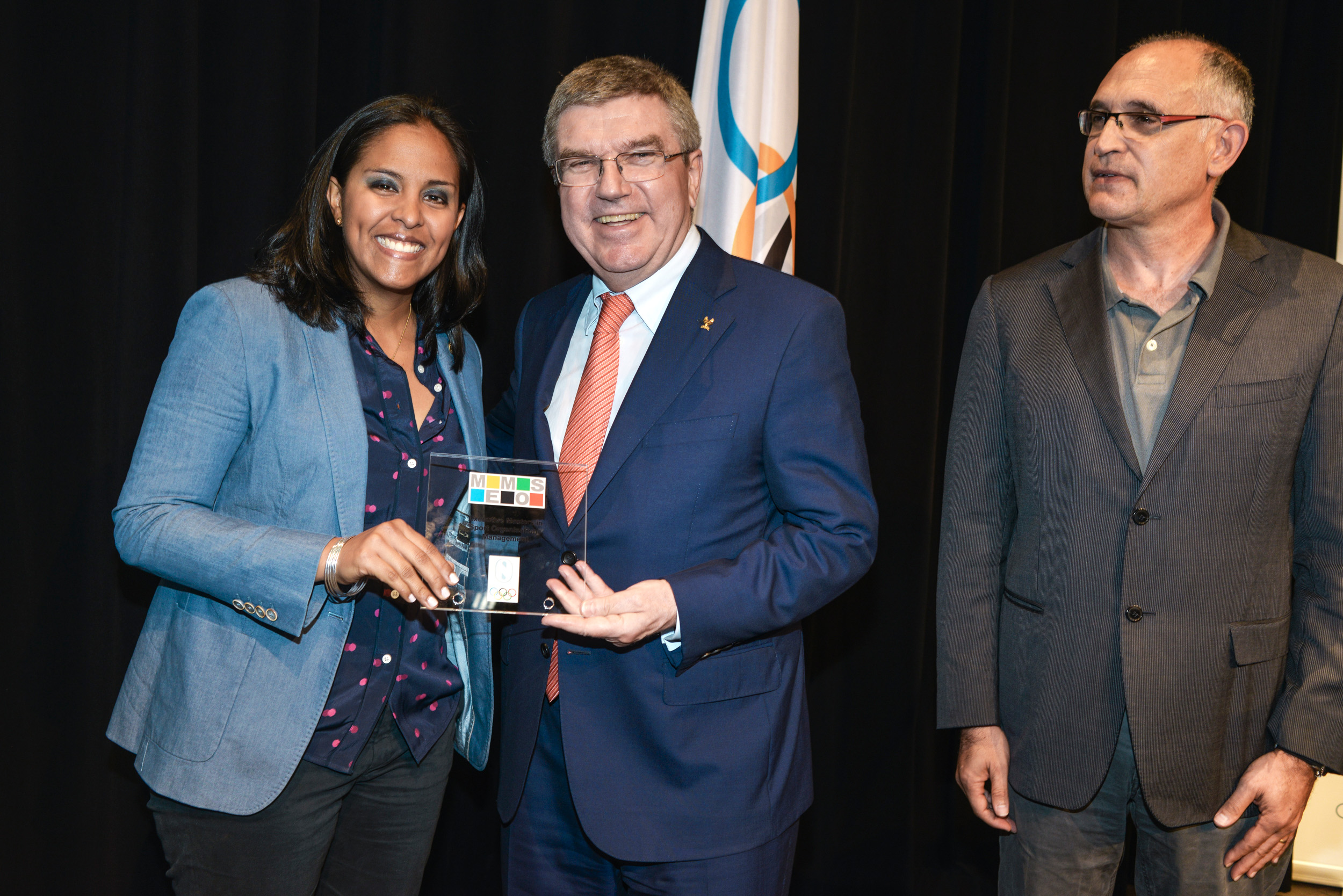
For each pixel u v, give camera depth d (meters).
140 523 1.33
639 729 1.43
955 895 2.73
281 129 2.01
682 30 2.43
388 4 2.14
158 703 1.40
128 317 1.86
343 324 1.49
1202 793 1.50
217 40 1.98
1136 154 1.50
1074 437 1.56
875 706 2.72
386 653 1.48
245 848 1.38
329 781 1.44
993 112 2.75
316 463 1.40
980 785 1.68
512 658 1.56
